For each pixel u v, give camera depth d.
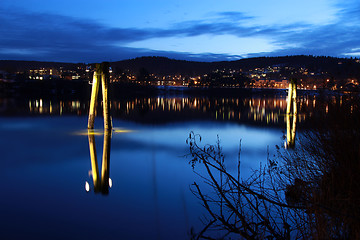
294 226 4.81
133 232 5.41
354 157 3.60
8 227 5.59
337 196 3.39
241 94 91.00
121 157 11.20
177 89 103.31
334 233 3.32
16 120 22.06
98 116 26.41
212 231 5.12
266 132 18.50
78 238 5.19
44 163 10.24
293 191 4.71
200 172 8.85
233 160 10.20
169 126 21.33
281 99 70.50
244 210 5.49
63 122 21.36
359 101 4.14
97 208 6.48
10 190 7.55
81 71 98.75
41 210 6.36
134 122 23.20
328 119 4.17
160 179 8.34
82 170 9.45
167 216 5.93
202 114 31.45
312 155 4.70
